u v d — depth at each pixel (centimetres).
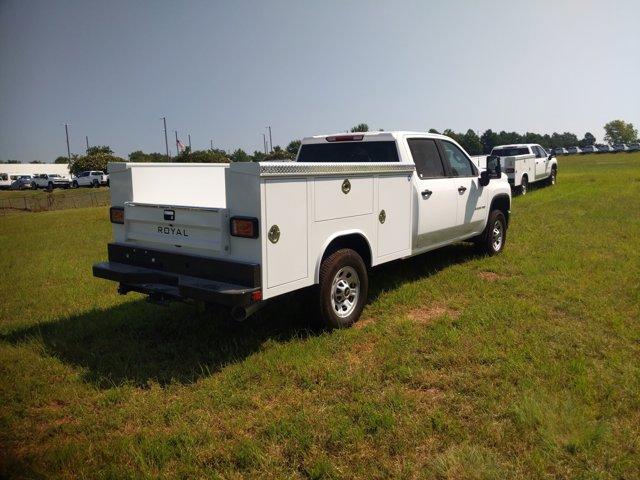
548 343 456
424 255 816
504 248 856
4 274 805
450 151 705
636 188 1716
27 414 368
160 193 540
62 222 1720
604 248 833
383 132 609
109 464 307
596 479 281
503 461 299
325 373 412
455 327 501
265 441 323
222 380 405
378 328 503
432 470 292
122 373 421
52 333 521
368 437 324
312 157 670
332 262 481
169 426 347
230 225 421
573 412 339
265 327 519
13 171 6706
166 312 575
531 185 2083
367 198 516
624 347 446
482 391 374
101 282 741
